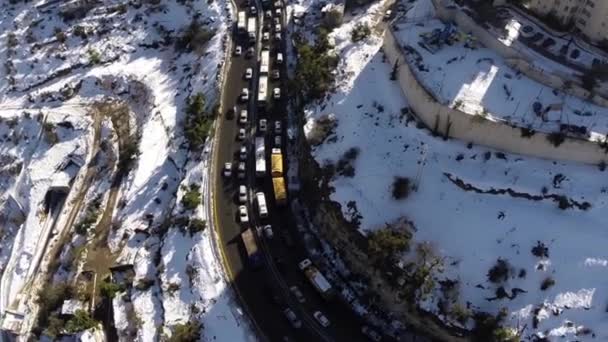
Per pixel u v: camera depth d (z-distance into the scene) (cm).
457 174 8556
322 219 8900
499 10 9606
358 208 8594
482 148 8706
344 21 11231
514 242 8075
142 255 9331
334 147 9250
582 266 7881
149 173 10325
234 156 9994
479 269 7950
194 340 8131
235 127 10369
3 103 12600
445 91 8769
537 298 7788
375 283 8269
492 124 8400
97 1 13600
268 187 9581
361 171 8894
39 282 9612
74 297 9031
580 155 8356
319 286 8288
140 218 9806
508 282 7862
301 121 9888
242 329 8125
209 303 8438
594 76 8662
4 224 10875
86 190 10731
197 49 12006
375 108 9488
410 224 8369
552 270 7894
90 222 9994
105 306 8925
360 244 8381
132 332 8494
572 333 7594
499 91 8762
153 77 12094
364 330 8031
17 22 13800
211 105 10731
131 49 12775
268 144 10069
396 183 8650
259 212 9181
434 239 8212
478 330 7594
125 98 12069
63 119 11850
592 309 7681
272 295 8394
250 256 8712
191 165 9975
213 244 8956
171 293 8694
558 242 8012
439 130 8881
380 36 10625
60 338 8688
